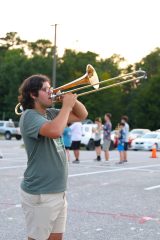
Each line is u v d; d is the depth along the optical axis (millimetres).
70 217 8023
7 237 6645
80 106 4434
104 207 9008
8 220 7715
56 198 4168
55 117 4242
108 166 17875
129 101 85750
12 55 87188
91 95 70625
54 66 44156
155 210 8828
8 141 44344
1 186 11469
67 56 84938
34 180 4145
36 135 4059
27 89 4230
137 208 8984
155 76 77625
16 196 9984
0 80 81562
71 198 9961
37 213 4156
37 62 80875
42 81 4227
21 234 6820
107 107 74875
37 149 4133
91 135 31562
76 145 18844
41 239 4184
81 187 11688
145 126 76188
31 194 4152
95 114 71562
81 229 7199
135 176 14578
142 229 7293
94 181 12961
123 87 86188
